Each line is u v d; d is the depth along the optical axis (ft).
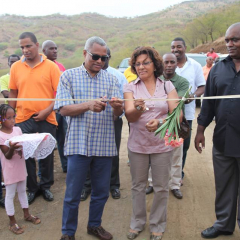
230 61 10.99
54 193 16.05
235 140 10.86
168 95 11.50
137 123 11.35
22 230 12.42
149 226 12.55
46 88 14.62
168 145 11.33
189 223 13.05
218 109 11.25
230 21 119.34
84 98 11.03
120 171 19.19
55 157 22.17
